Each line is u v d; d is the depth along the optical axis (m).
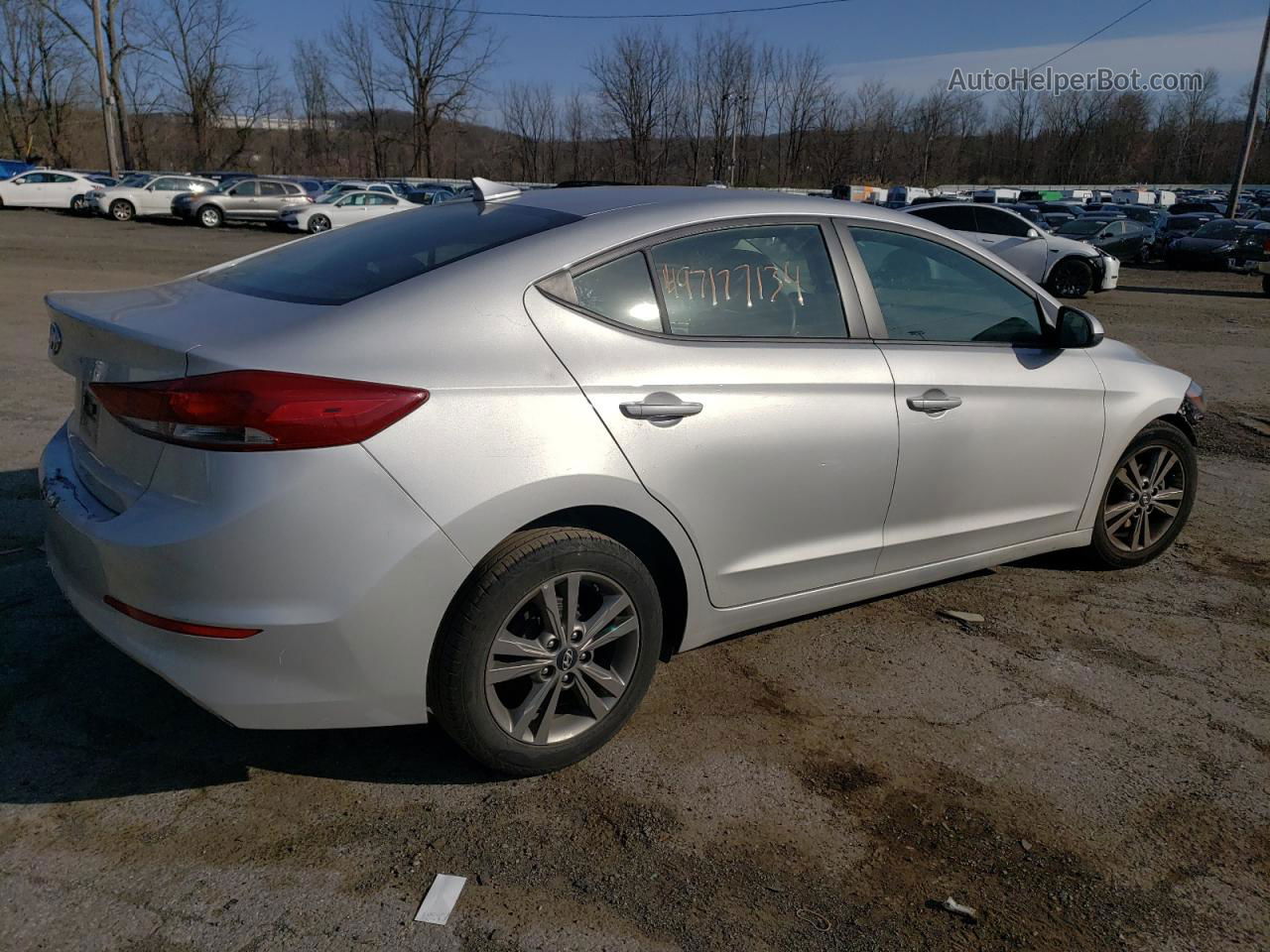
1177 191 58.47
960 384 3.45
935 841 2.56
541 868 2.39
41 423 6.03
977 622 3.89
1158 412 4.20
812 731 3.05
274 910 2.21
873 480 3.25
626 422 2.66
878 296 3.35
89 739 2.82
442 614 2.43
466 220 3.07
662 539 2.88
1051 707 3.27
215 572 2.25
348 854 2.41
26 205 32.47
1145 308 15.73
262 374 2.24
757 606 3.16
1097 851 2.55
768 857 2.47
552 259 2.71
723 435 2.85
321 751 2.84
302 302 2.59
